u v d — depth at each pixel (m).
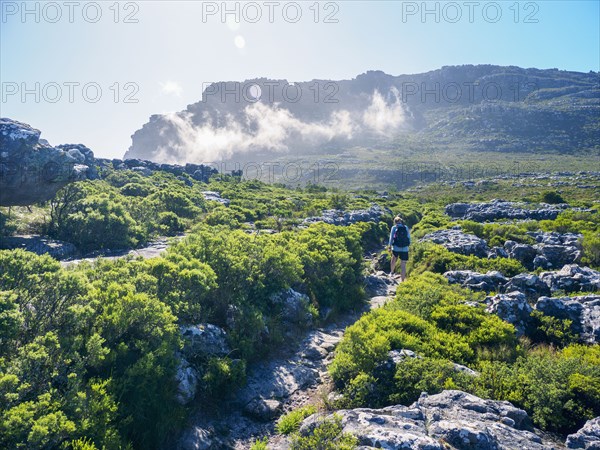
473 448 6.06
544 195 54.09
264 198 50.34
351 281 17.23
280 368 10.66
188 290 10.37
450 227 29.70
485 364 8.91
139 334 8.61
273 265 13.73
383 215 41.91
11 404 6.04
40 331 7.51
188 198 37.50
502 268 17.05
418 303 12.29
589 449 6.23
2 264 8.01
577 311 11.09
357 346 9.50
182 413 7.93
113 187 39.62
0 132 18.50
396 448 5.89
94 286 9.21
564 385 7.66
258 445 7.28
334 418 6.72
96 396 6.87
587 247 17.03
